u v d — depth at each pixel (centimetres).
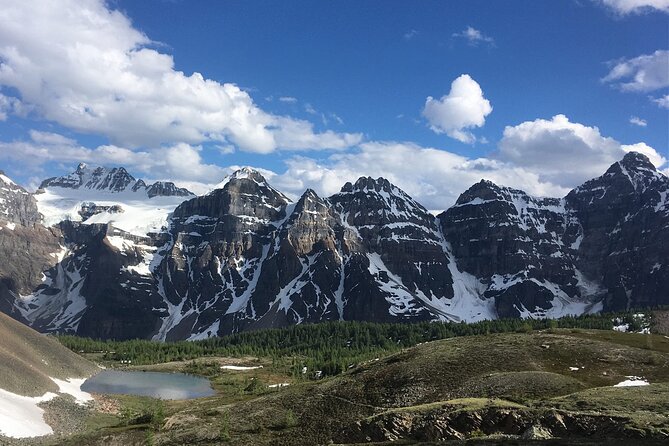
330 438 11131
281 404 14000
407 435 9362
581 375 12975
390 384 13750
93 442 12825
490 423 8962
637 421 7681
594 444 7256
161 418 13850
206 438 12119
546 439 7800
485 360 14412
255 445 11419
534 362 14038
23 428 13438
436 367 14262
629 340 17325
